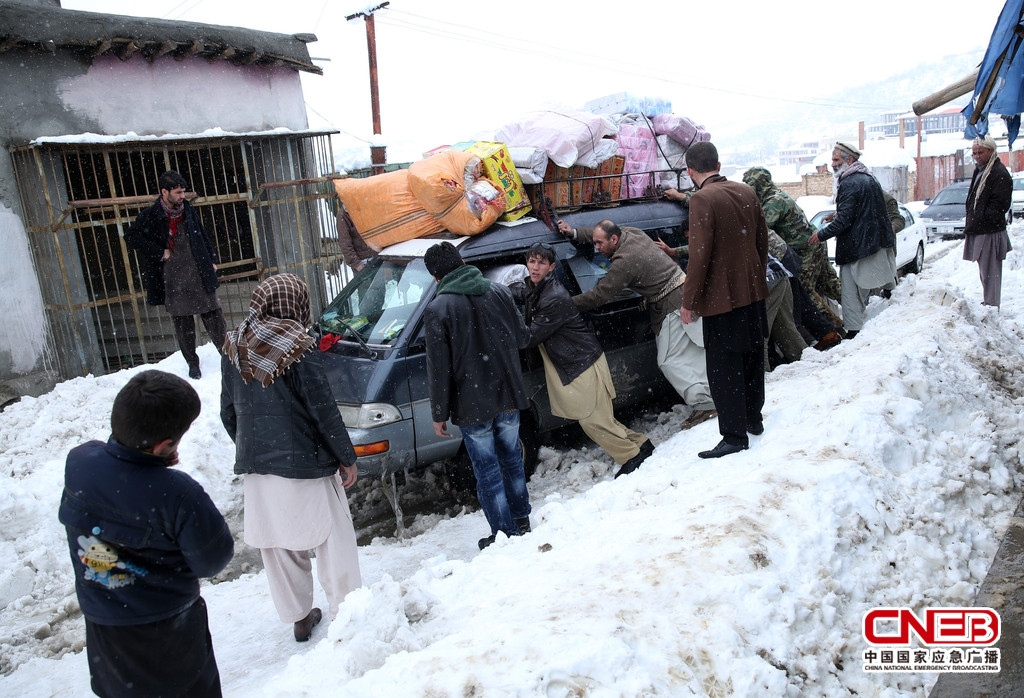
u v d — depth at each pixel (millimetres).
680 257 6379
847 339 7414
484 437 4488
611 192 6672
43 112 8211
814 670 2715
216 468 6383
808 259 7824
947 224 18594
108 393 7211
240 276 9859
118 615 2375
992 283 7777
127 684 2443
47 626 4434
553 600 3094
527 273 5586
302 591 3875
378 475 5156
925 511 3641
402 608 3199
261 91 10281
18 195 8102
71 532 2367
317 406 3559
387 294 5699
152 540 2363
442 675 2555
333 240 11047
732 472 4219
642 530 3607
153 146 8867
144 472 2369
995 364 5691
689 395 5629
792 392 5281
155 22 8922
